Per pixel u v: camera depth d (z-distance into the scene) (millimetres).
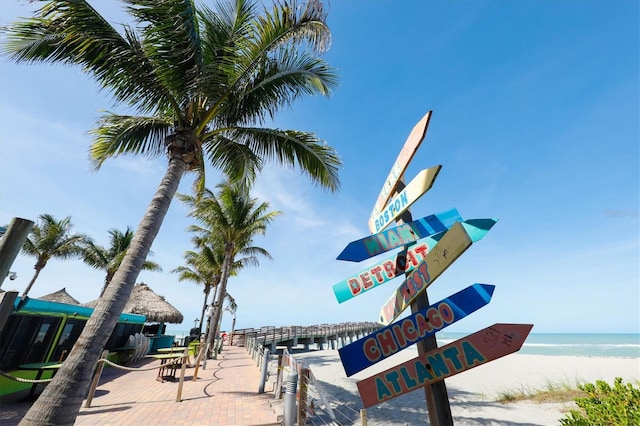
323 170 7262
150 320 17688
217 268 20688
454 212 2088
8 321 6719
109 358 10852
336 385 11727
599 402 3371
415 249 2125
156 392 7387
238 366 11914
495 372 15438
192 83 4988
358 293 2205
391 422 7418
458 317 1713
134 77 5273
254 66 5797
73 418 3312
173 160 5293
